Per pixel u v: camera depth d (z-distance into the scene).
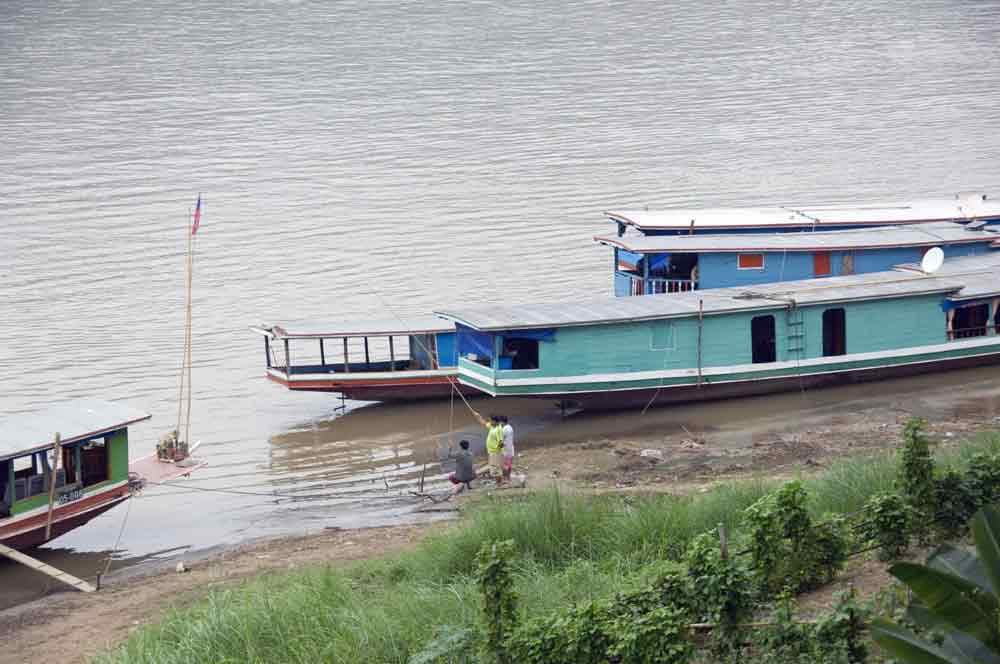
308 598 36.94
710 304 68.69
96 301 89.88
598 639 28.11
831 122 154.25
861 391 70.81
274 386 75.06
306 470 61.56
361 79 183.25
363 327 71.88
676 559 38.25
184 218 113.44
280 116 159.75
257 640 34.06
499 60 197.25
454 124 154.00
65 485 51.47
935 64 191.38
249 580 45.03
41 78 184.88
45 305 88.88
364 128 152.38
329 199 119.69
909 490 35.03
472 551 40.78
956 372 74.25
